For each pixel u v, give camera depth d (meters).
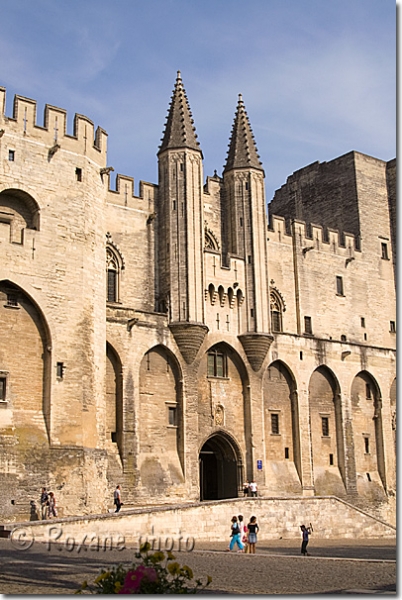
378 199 74.44
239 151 60.47
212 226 59.22
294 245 65.31
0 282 40.88
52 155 44.28
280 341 60.47
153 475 49.72
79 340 43.28
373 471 66.44
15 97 43.44
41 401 41.34
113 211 53.25
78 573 23.98
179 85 57.44
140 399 50.75
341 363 64.94
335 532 49.28
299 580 24.70
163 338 52.09
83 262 44.47
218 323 55.88
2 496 38.06
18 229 42.94
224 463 57.25
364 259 71.06
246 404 57.19
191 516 40.25
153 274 54.25
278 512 45.91
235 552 34.84
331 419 64.06
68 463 40.94
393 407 69.06
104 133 48.25
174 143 55.47
